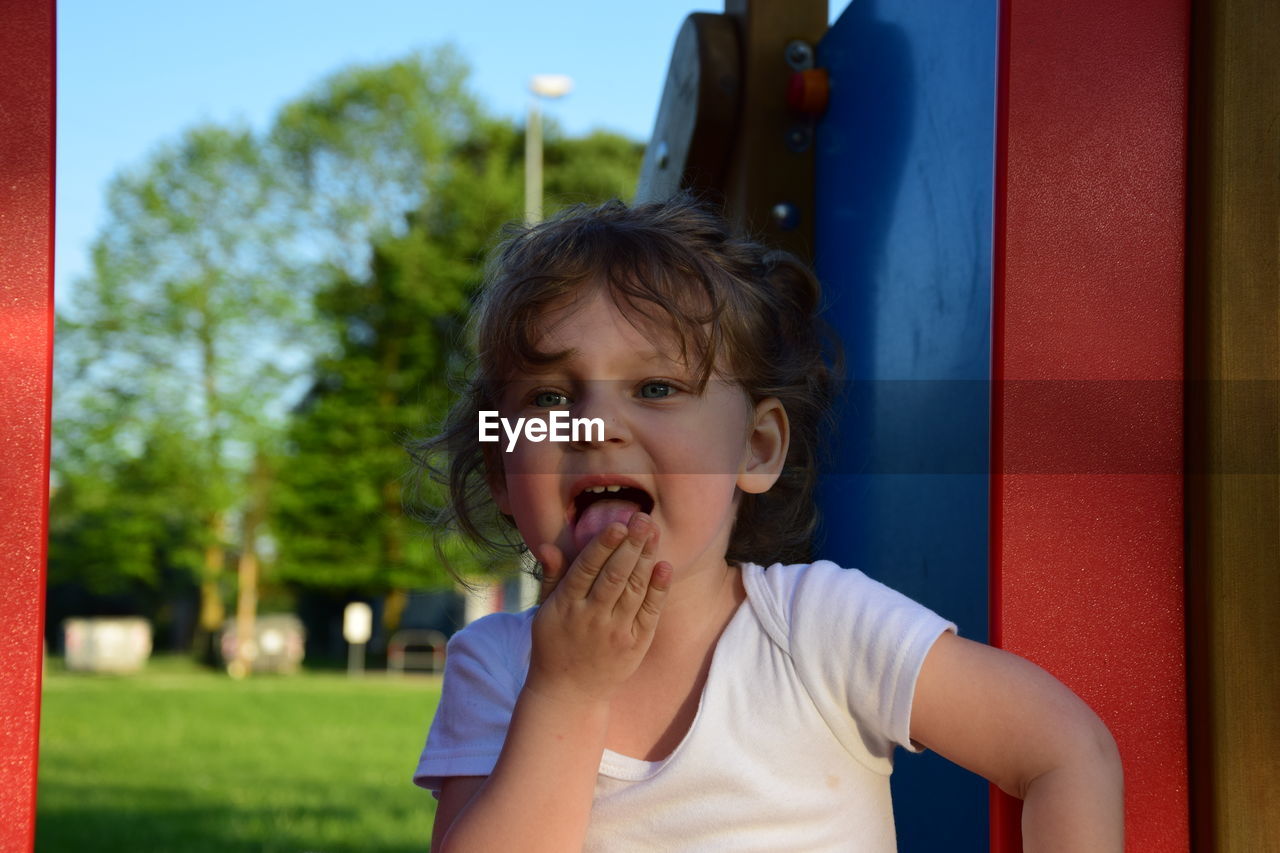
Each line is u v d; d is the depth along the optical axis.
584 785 0.94
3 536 0.84
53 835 5.32
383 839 5.25
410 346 23.22
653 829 0.99
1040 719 0.93
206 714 11.80
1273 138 1.01
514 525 1.34
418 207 23.88
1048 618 0.98
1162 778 0.99
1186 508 1.01
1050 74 1.02
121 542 22.50
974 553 1.12
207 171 23.00
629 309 1.03
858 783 1.01
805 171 1.65
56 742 9.22
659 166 1.85
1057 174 1.01
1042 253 1.00
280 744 9.27
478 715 1.08
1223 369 1.00
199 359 22.72
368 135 23.75
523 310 1.05
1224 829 0.96
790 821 0.99
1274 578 0.99
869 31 1.44
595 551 0.91
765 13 1.66
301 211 23.39
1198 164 1.02
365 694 15.05
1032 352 1.00
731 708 1.01
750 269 1.18
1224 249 1.01
